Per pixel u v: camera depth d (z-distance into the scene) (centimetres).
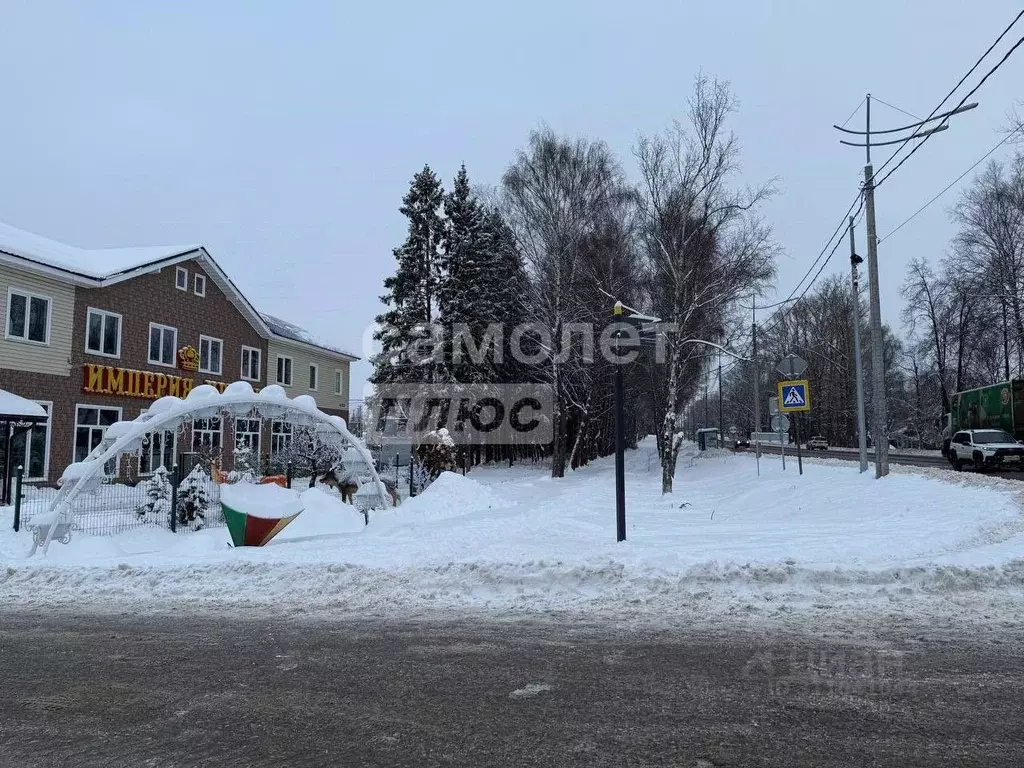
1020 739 396
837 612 674
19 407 1917
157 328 2703
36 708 476
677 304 2295
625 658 559
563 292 3020
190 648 617
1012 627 620
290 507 1167
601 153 3117
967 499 1294
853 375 6353
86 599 821
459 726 429
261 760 388
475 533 1169
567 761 377
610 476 3206
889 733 406
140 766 385
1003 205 3919
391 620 700
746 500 1827
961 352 4738
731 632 623
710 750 387
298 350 3791
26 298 2164
